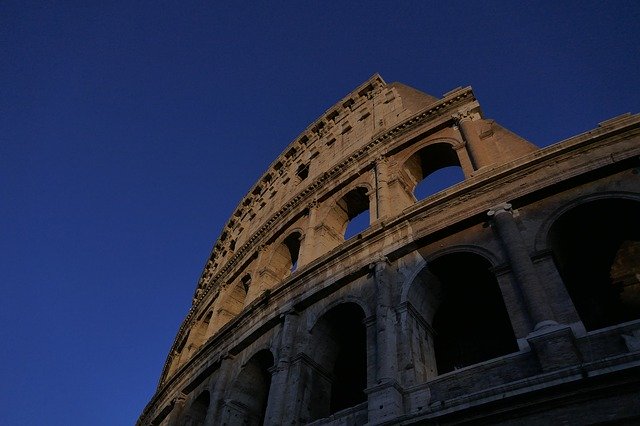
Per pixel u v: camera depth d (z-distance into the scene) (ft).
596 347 46.03
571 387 42.11
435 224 70.74
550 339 47.01
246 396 82.89
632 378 40.19
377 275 69.82
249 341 86.22
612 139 63.93
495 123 88.43
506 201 66.18
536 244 59.47
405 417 48.93
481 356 66.08
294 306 79.56
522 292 54.34
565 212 61.26
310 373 71.51
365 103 142.61
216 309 122.01
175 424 95.30
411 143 100.63
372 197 93.97
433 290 70.38
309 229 102.89
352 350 83.71
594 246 66.13
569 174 63.26
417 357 59.47
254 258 122.52
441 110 99.50
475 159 80.43
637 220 60.59
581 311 62.08
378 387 54.60
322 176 113.50
